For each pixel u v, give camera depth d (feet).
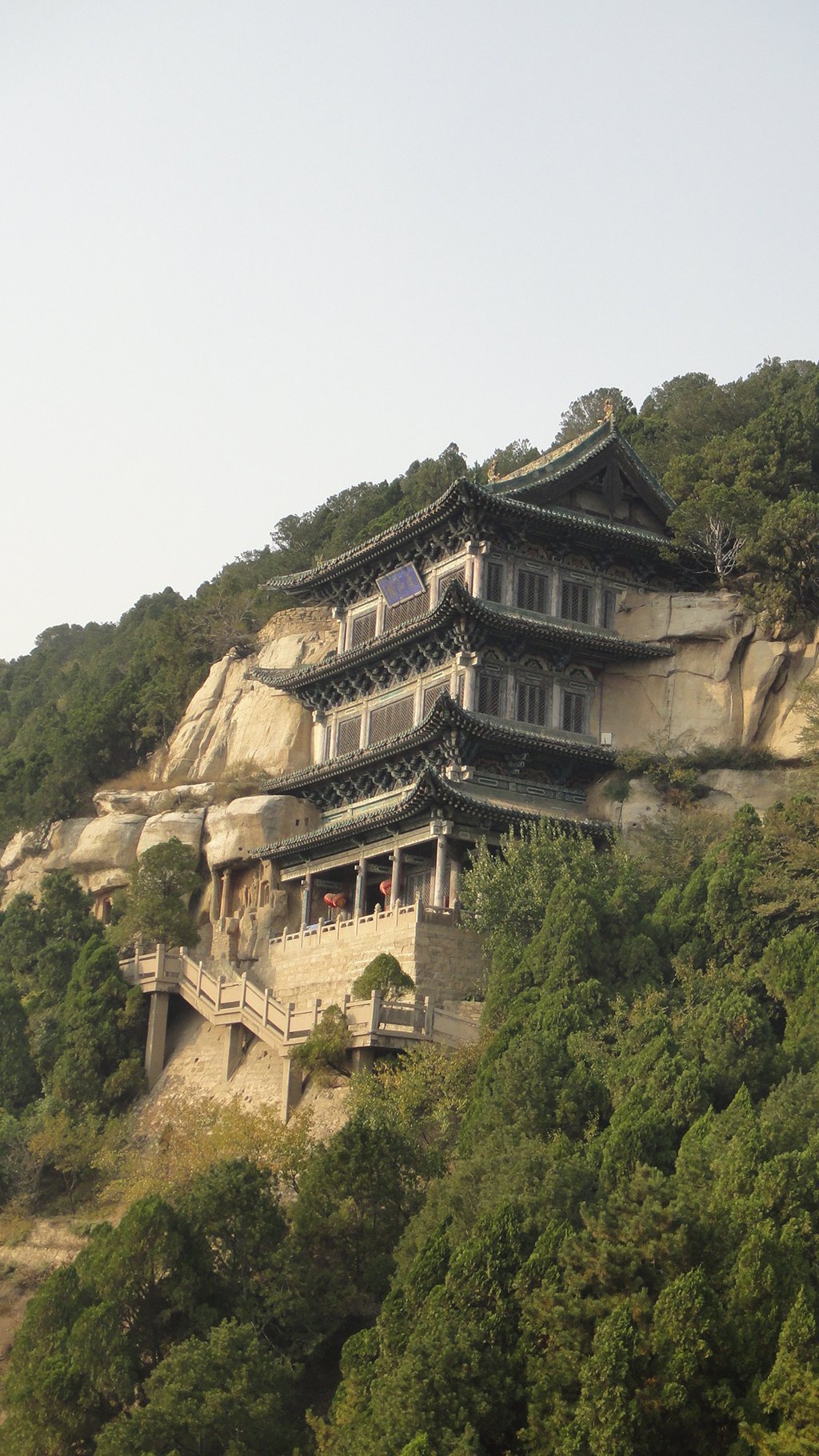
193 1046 267.18
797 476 333.83
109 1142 246.88
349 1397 161.89
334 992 268.00
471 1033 233.96
